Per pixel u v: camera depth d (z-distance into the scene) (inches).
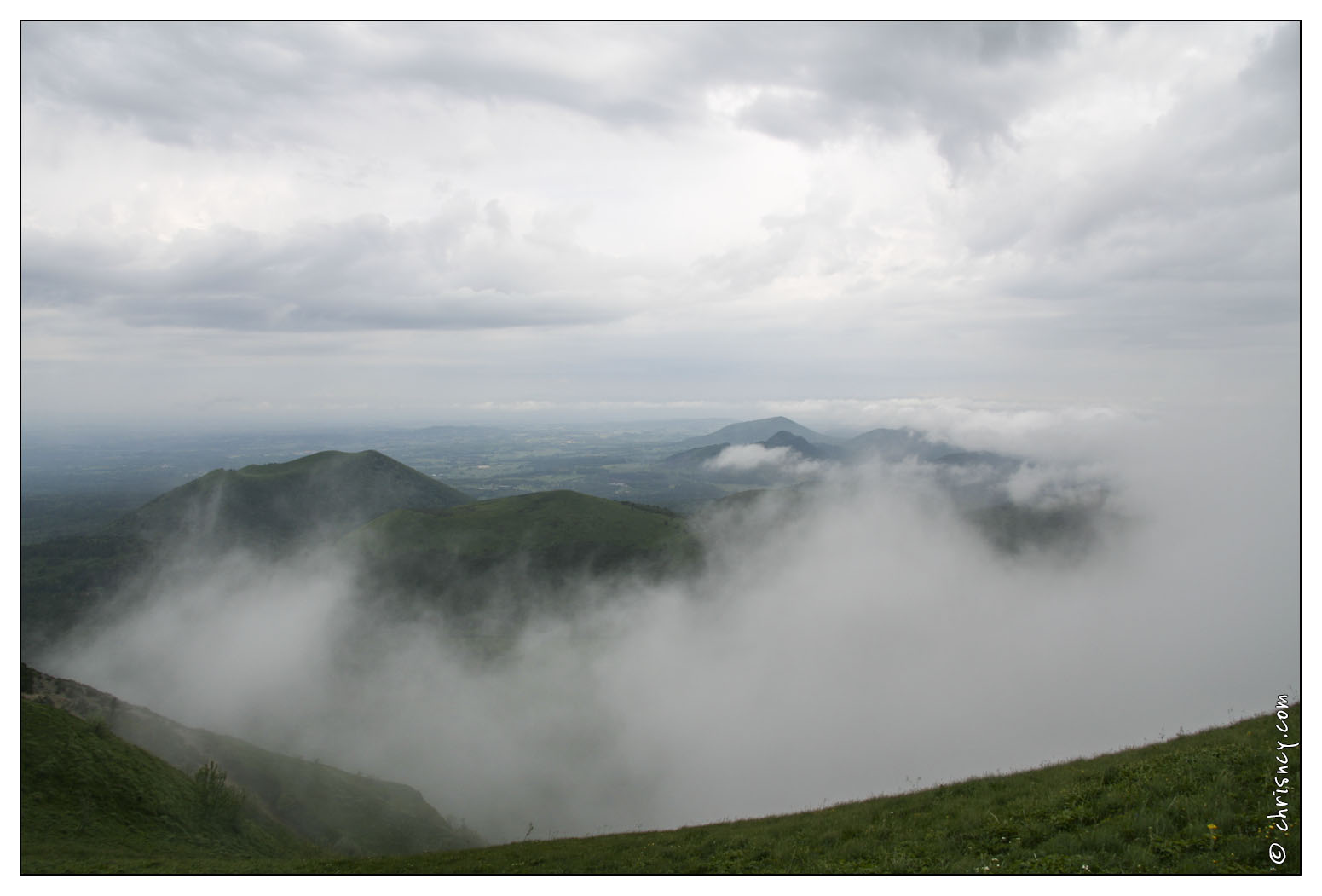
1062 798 879.1
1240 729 1055.0
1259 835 681.6
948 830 872.9
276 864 1294.3
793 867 858.8
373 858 1347.2
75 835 1278.3
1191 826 722.2
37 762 1421.0
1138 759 1010.1
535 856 1172.5
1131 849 698.8
